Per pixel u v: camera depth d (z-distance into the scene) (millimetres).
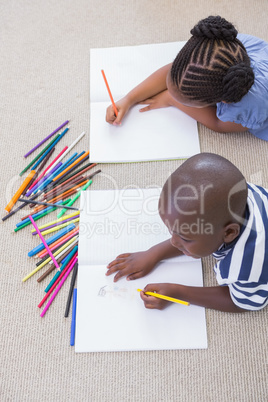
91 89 1135
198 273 917
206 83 840
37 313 909
